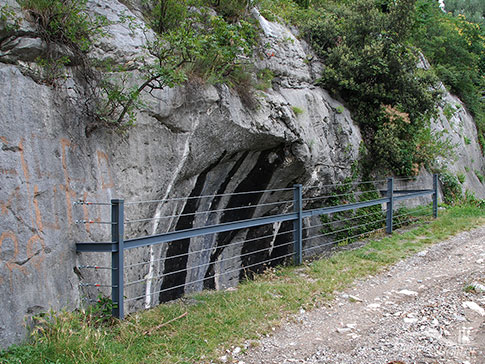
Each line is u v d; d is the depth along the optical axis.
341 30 11.34
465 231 10.02
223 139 6.57
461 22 22.61
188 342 4.19
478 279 6.19
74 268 4.34
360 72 10.91
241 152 7.17
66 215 4.25
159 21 6.29
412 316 4.99
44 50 4.21
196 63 6.07
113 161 4.95
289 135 7.81
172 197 6.14
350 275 6.62
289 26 10.65
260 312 5.04
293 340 4.42
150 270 5.82
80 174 4.48
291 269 6.99
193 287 7.03
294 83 9.43
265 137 7.27
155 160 5.51
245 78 7.10
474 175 18.69
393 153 11.23
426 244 8.78
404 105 11.59
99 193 4.69
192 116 5.96
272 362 3.94
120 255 4.36
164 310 4.86
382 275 6.74
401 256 7.77
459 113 19.92
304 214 7.48
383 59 10.88
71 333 3.78
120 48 5.11
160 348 4.04
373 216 10.57
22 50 3.99
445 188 15.05
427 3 18.17
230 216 7.73
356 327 4.75
